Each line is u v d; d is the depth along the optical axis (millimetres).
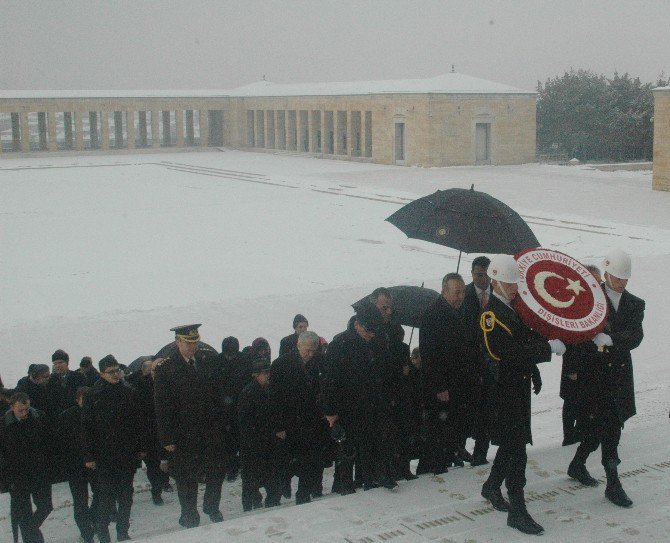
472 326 9008
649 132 79312
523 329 7023
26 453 9289
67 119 102125
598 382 7371
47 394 10852
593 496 7395
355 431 8508
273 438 9773
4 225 40844
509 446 6949
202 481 9273
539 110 83875
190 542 6453
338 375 8477
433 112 70812
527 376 7070
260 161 83438
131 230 39000
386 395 9211
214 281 27547
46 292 26266
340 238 35875
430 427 9297
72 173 71688
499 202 10375
